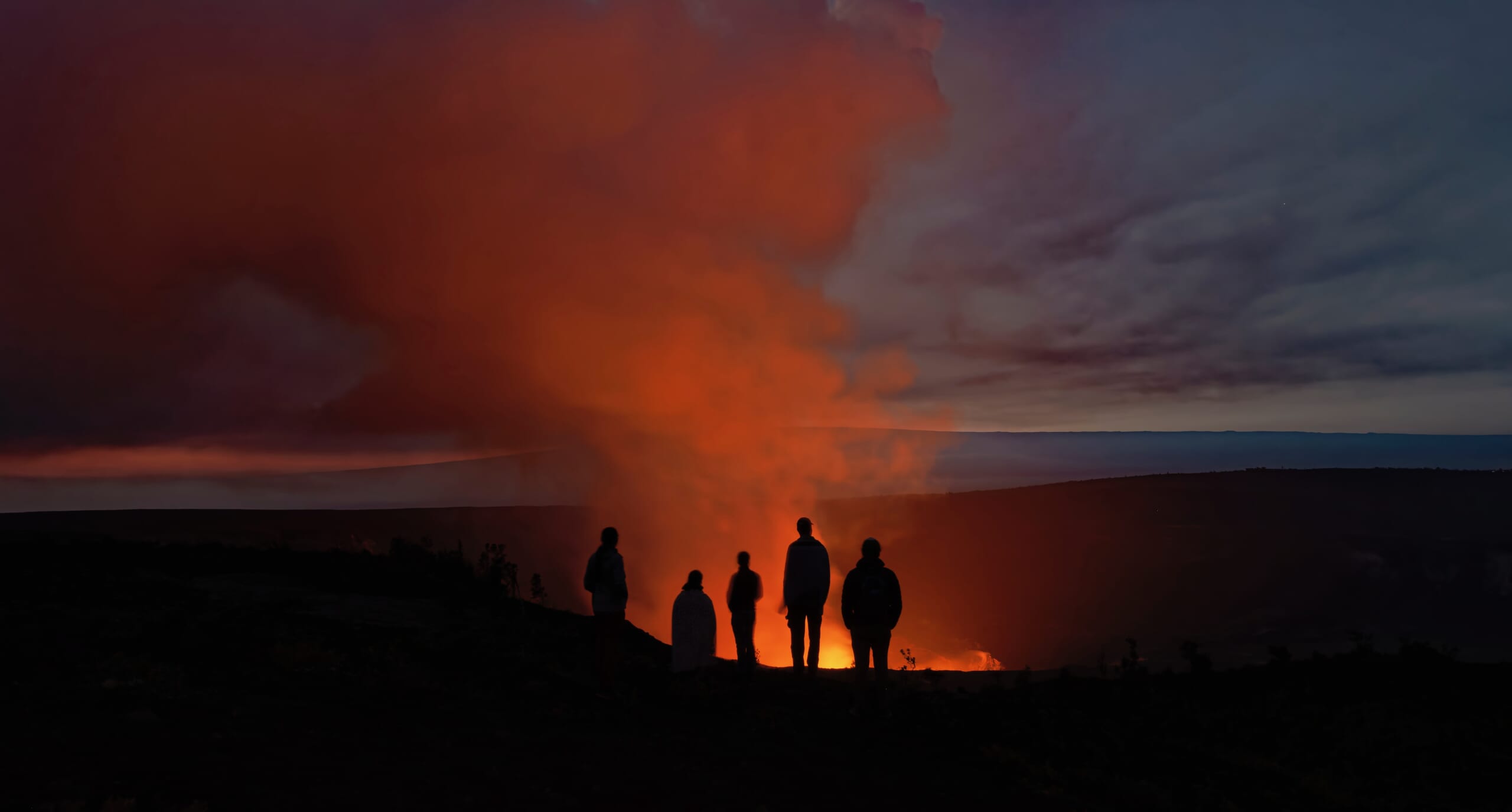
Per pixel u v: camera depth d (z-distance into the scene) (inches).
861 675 386.6
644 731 326.6
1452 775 360.5
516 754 271.0
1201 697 469.7
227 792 203.2
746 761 296.7
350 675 353.1
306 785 215.8
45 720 233.1
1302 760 376.5
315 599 582.9
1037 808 271.3
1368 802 322.7
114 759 212.1
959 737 353.4
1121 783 305.0
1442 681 477.4
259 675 328.2
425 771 240.7
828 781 279.6
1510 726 408.8
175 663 328.2
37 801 180.4
